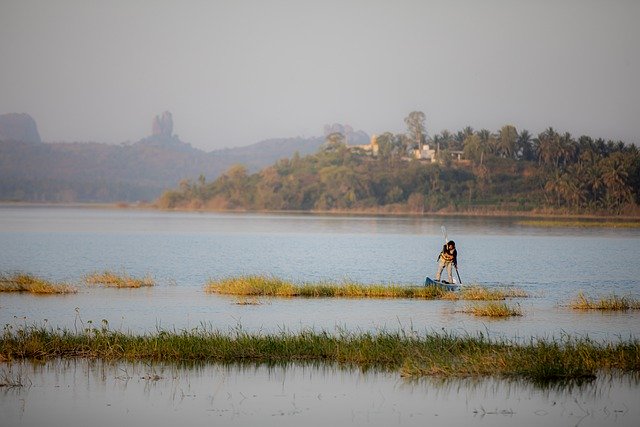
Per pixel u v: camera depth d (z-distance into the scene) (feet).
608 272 653.71
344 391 239.30
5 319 360.89
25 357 279.08
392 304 417.08
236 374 259.19
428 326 343.26
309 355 281.13
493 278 598.34
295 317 370.73
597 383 246.88
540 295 469.16
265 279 485.56
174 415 215.51
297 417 214.07
